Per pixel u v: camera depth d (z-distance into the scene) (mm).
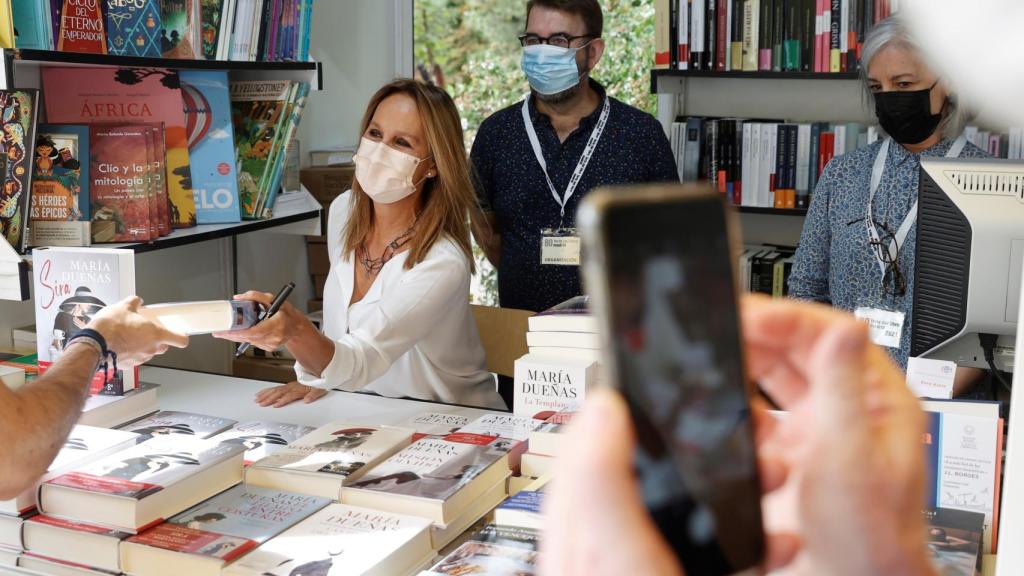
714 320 226
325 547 1459
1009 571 458
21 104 2178
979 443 1550
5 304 2584
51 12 2268
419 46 5781
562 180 3289
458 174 2469
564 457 217
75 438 1830
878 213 2590
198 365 3406
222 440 1943
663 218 225
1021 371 451
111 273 2078
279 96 3020
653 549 202
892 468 217
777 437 251
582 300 2248
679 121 4016
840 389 222
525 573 1343
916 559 216
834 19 3598
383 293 2434
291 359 3232
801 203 3758
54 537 1549
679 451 220
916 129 2410
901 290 2561
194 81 2850
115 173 2482
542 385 2047
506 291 3396
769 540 228
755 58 3715
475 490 1699
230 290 3525
